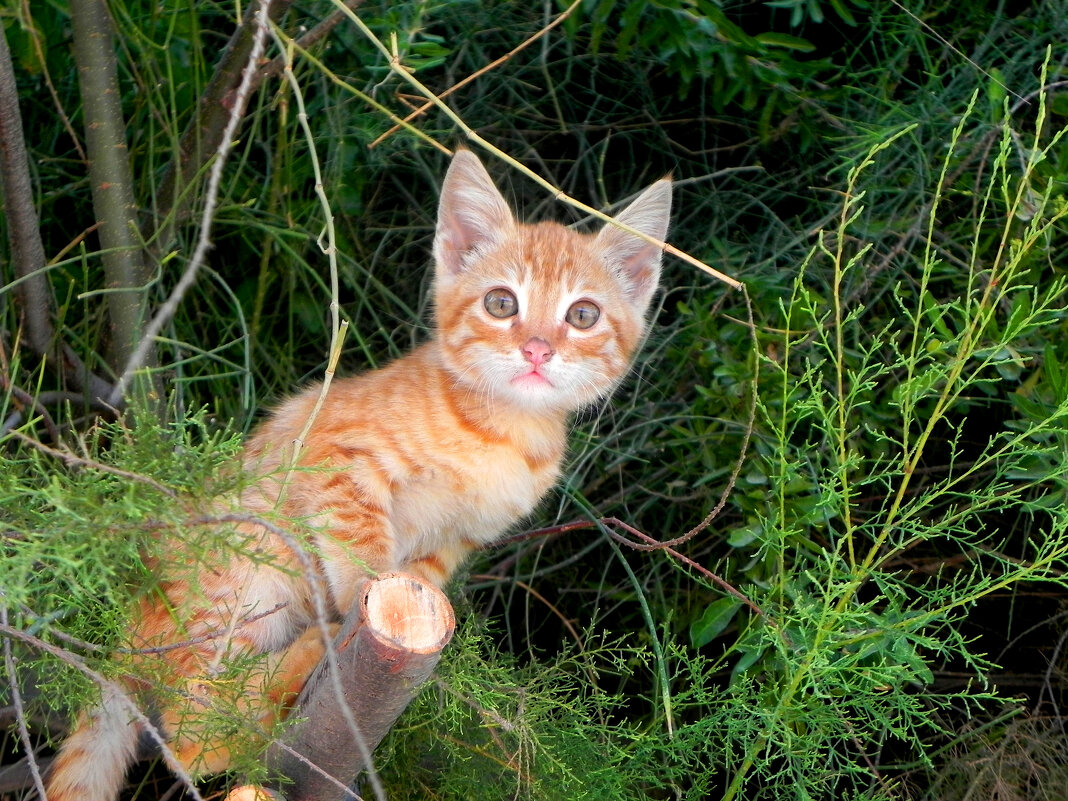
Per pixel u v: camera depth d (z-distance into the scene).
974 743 0.73
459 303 0.68
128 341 0.67
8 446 0.66
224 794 0.61
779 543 0.67
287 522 0.56
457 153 0.69
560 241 0.69
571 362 0.67
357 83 0.75
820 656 0.61
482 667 0.63
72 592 0.54
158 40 0.74
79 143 0.73
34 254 0.66
